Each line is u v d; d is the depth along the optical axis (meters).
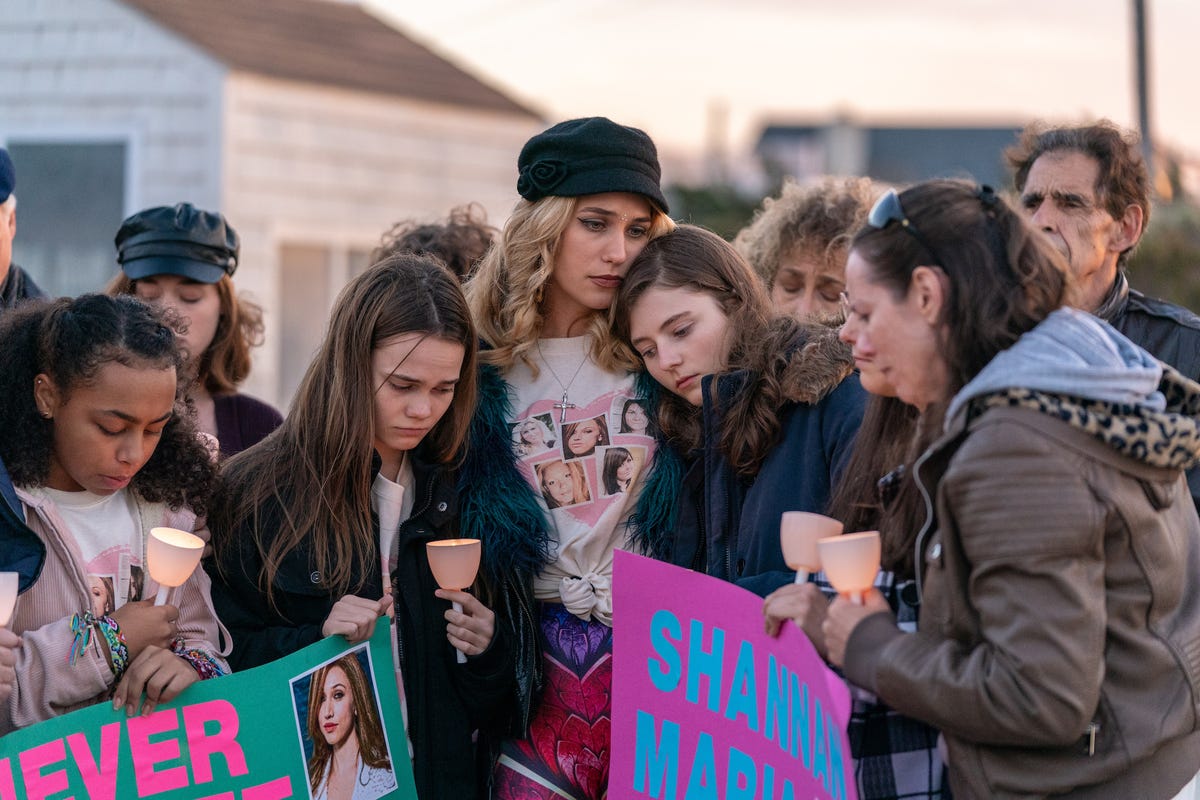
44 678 2.61
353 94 10.80
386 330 2.98
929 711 2.18
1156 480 2.17
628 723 2.89
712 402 3.03
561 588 3.20
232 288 4.27
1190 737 2.27
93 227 10.36
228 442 4.20
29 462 2.65
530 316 3.29
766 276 4.25
